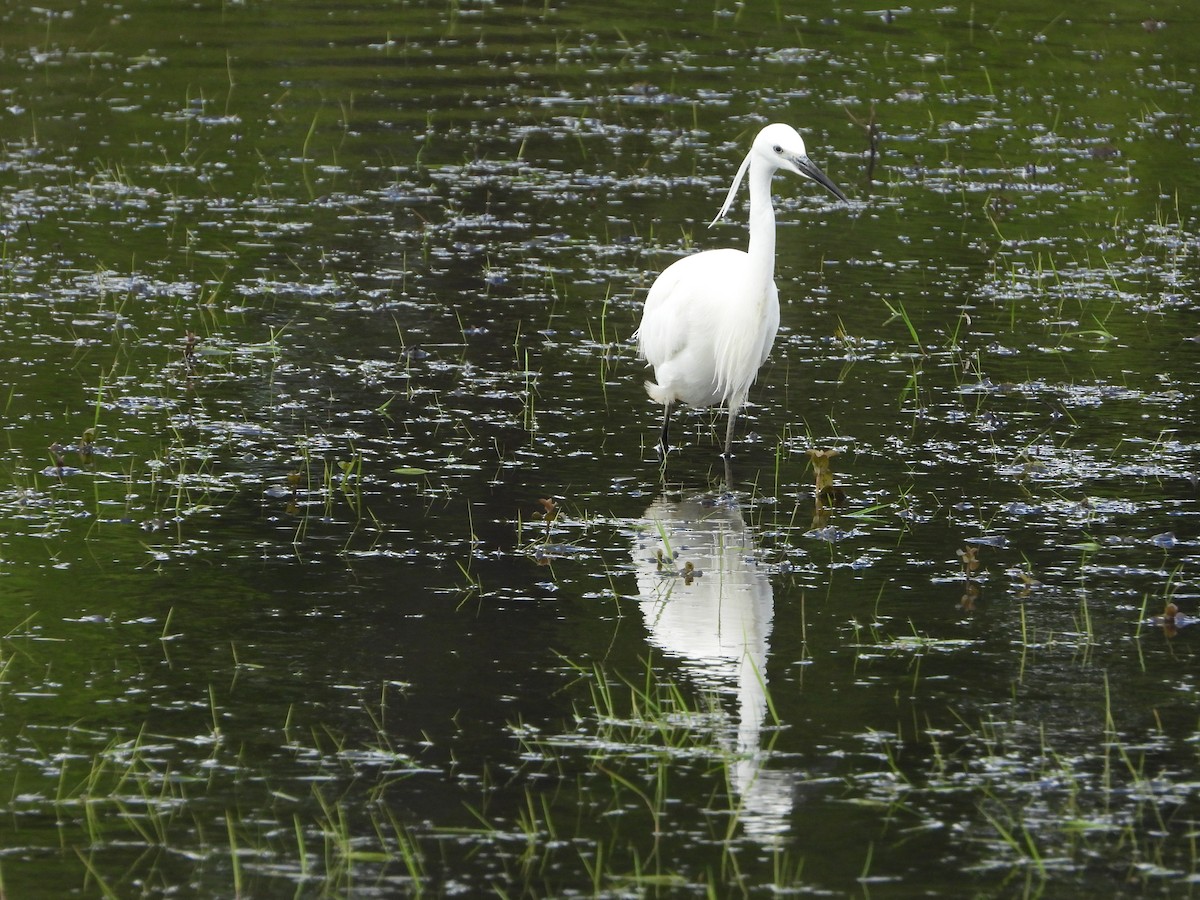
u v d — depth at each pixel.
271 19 29.27
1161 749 8.12
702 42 28.12
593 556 10.55
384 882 6.95
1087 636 9.41
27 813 7.47
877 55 27.12
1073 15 30.16
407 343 14.86
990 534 10.92
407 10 30.33
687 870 7.05
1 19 28.30
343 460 12.17
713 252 13.02
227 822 7.41
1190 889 6.91
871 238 18.38
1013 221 19.03
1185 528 11.02
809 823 7.45
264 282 16.44
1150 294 16.52
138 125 22.31
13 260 16.84
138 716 8.38
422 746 8.13
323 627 9.44
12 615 9.48
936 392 13.86
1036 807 7.58
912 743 8.19
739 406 12.62
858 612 9.74
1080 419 13.19
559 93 24.61
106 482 11.55
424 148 21.70
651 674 8.92
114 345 14.53
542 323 15.51
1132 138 22.61
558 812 7.54
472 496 11.56
